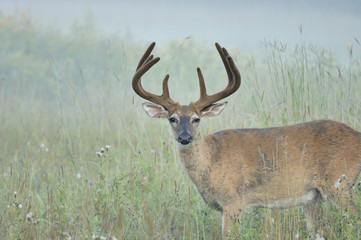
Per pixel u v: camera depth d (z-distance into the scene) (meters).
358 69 24.81
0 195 21.58
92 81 41.62
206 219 19.38
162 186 20.86
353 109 23.50
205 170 19.17
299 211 19.83
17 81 45.81
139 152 22.00
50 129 33.88
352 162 18.84
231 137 19.62
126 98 27.17
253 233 17.69
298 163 19.12
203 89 20.25
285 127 19.75
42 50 56.09
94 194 20.31
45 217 19.27
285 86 24.16
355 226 16.59
